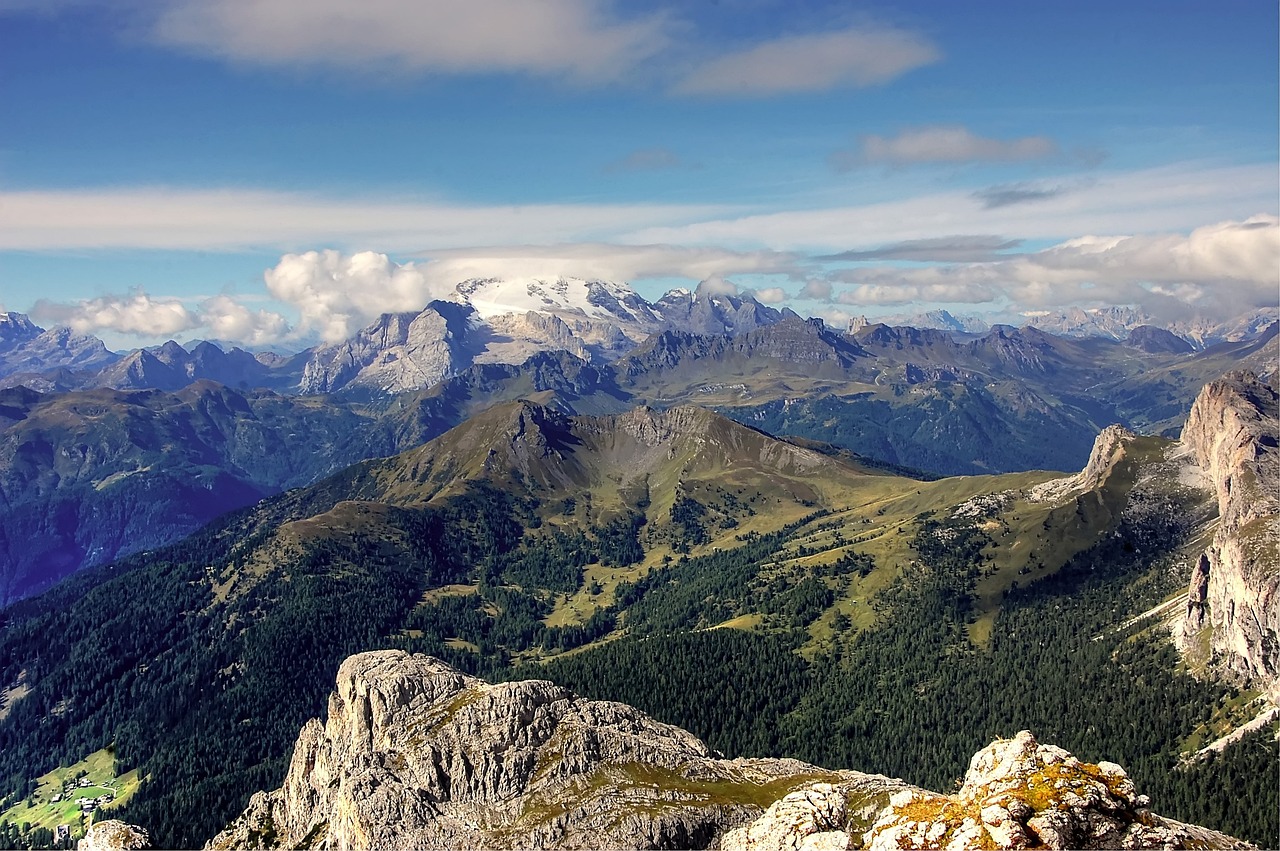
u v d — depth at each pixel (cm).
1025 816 10031
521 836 17238
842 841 11988
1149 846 9769
